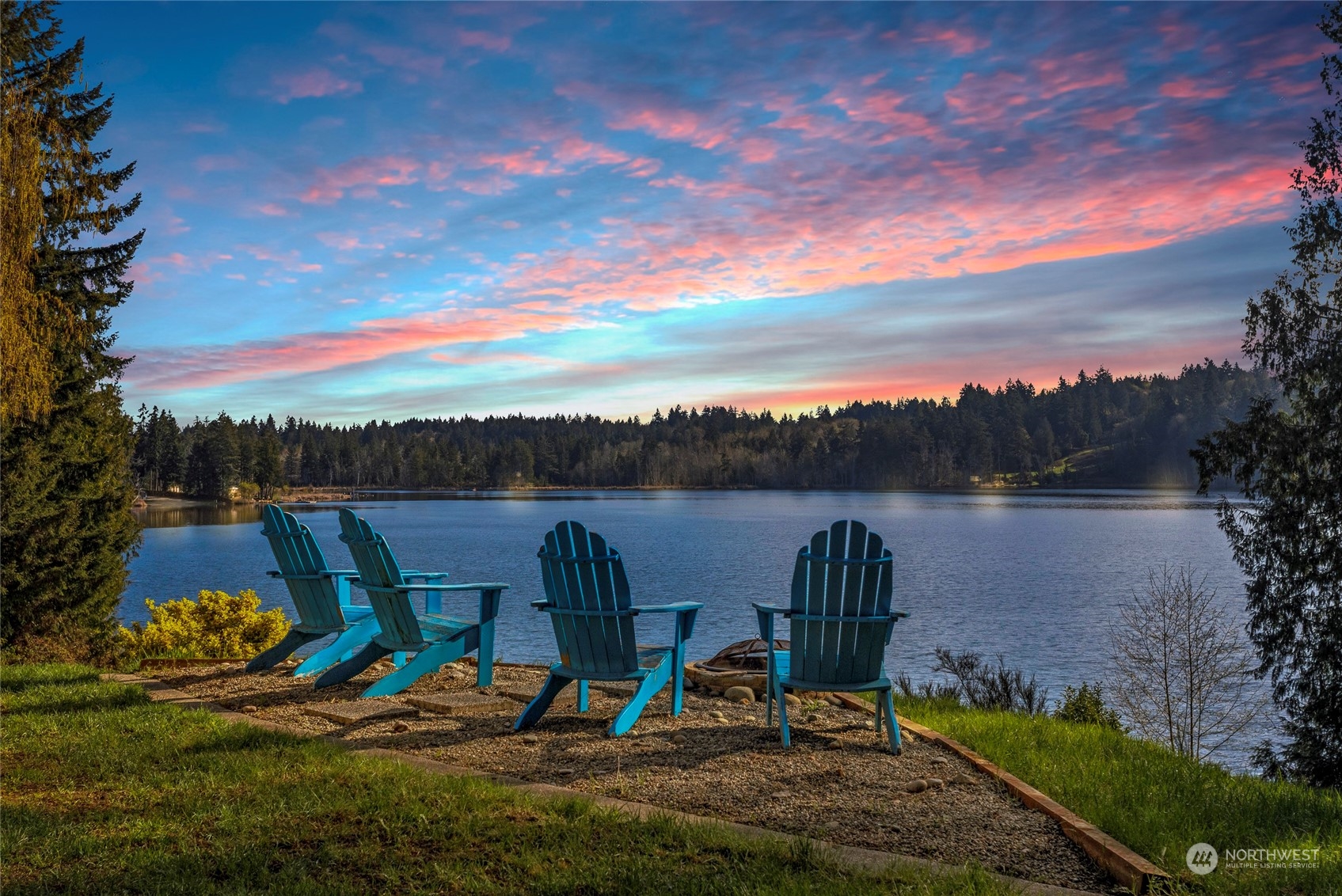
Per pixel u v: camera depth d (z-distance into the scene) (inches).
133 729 219.1
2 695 266.1
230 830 146.5
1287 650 460.4
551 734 223.1
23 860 134.3
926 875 127.7
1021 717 291.1
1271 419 476.4
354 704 255.0
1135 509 4271.7
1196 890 127.7
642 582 1304.1
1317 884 128.5
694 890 123.3
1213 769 214.7
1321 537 451.8
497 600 281.6
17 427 463.8
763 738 219.5
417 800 159.3
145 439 5506.9
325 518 3590.1
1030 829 155.3
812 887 122.5
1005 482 7706.7
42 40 485.1
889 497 6343.5
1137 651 513.3
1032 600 1129.4
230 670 318.0
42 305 461.4
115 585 516.4
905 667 664.4
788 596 1117.1
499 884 126.5
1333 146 478.6
